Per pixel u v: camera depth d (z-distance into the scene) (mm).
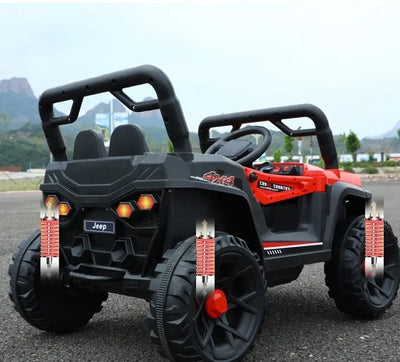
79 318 3604
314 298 4539
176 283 2535
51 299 3430
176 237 2775
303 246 3498
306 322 3797
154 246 2766
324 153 4062
